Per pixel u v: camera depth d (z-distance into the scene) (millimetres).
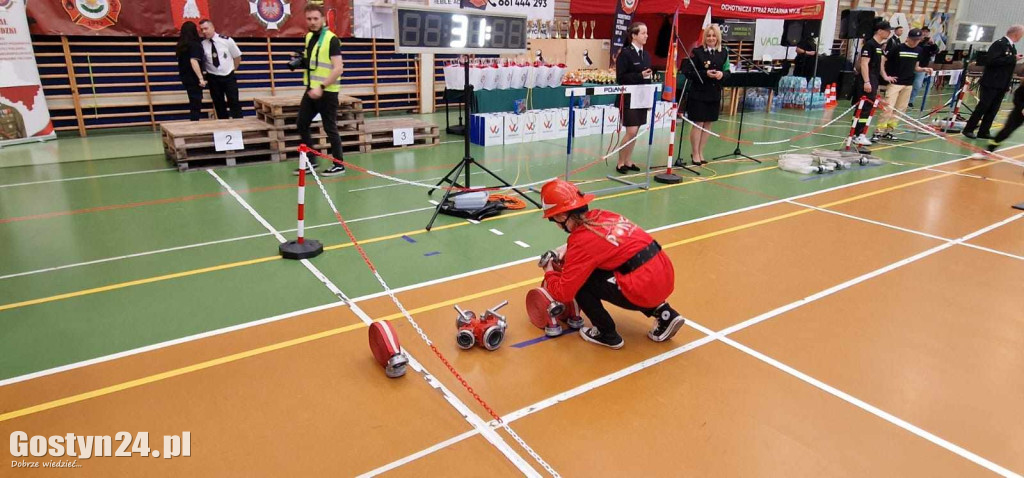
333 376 3256
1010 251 5227
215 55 9570
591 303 3486
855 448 2730
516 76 10320
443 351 3531
